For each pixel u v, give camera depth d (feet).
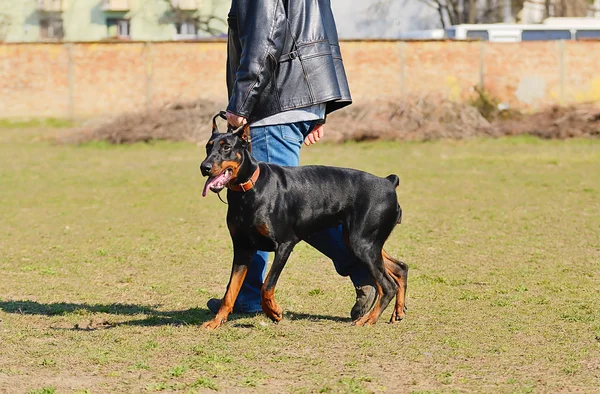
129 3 196.95
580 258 35.78
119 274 33.32
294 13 25.61
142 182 63.00
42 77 125.18
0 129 114.21
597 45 127.95
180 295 29.76
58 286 31.14
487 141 93.81
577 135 96.07
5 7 194.90
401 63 127.54
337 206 24.89
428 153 82.33
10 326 25.07
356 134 92.48
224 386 19.66
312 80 25.70
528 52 128.16
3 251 37.96
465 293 29.48
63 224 45.32
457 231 42.55
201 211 49.78
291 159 26.27
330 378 20.17
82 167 72.64
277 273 24.63
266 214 24.04
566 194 55.57
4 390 19.33
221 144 23.39
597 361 21.58
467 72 128.36
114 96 125.70
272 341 23.35
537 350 22.50
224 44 125.08
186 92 125.70
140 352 22.26
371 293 25.70
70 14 198.08
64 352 22.22
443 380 20.06
